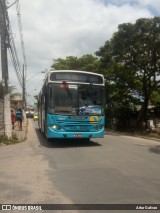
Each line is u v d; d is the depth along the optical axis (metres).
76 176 9.83
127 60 32.81
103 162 12.19
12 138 20.81
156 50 31.09
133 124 40.91
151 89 34.22
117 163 11.95
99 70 39.09
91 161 12.45
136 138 25.14
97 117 17.28
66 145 18.19
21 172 10.70
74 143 19.17
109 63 34.94
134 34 30.81
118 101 40.59
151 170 10.59
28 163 12.48
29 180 9.49
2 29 19.41
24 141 21.27
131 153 14.70
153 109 41.41
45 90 18.41
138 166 11.30
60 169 11.01
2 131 26.95
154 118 40.59
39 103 29.55
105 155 14.02
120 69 35.28
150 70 33.00
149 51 31.45
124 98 40.19
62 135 16.88
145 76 33.66
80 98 17.11
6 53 20.09
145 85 34.19
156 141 22.42
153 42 30.59
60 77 17.05
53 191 8.21
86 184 8.82
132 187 8.41
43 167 11.49
